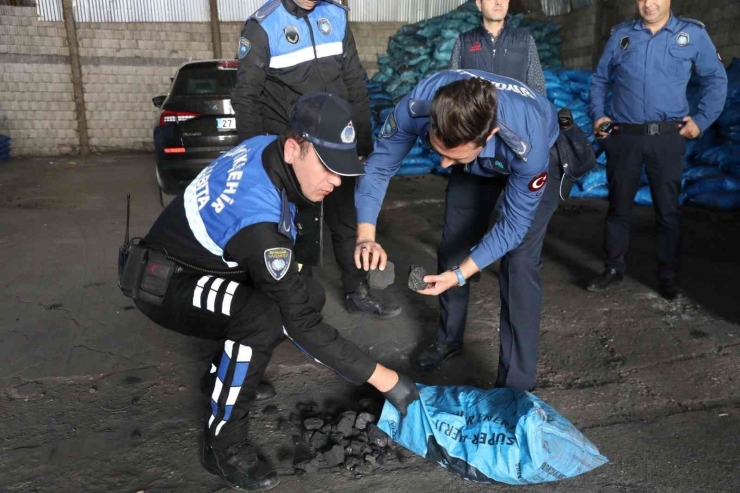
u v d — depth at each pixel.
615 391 2.39
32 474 1.89
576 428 2.05
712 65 3.13
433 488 1.84
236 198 1.67
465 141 1.55
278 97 2.77
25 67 10.62
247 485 1.81
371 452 1.99
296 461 1.95
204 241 1.76
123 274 1.80
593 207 5.65
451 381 2.50
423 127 1.89
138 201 6.33
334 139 1.55
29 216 5.59
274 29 2.64
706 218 5.11
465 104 1.51
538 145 1.74
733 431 2.11
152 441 2.07
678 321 3.05
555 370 2.57
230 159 1.80
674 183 3.25
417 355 2.73
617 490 1.82
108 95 11.08
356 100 2.96
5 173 8.61
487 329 2.98
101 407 2.28
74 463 1.95
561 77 6.71
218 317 1.79
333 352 1.78
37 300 3.39
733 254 4.15
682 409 2.26
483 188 2.33
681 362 2.62
